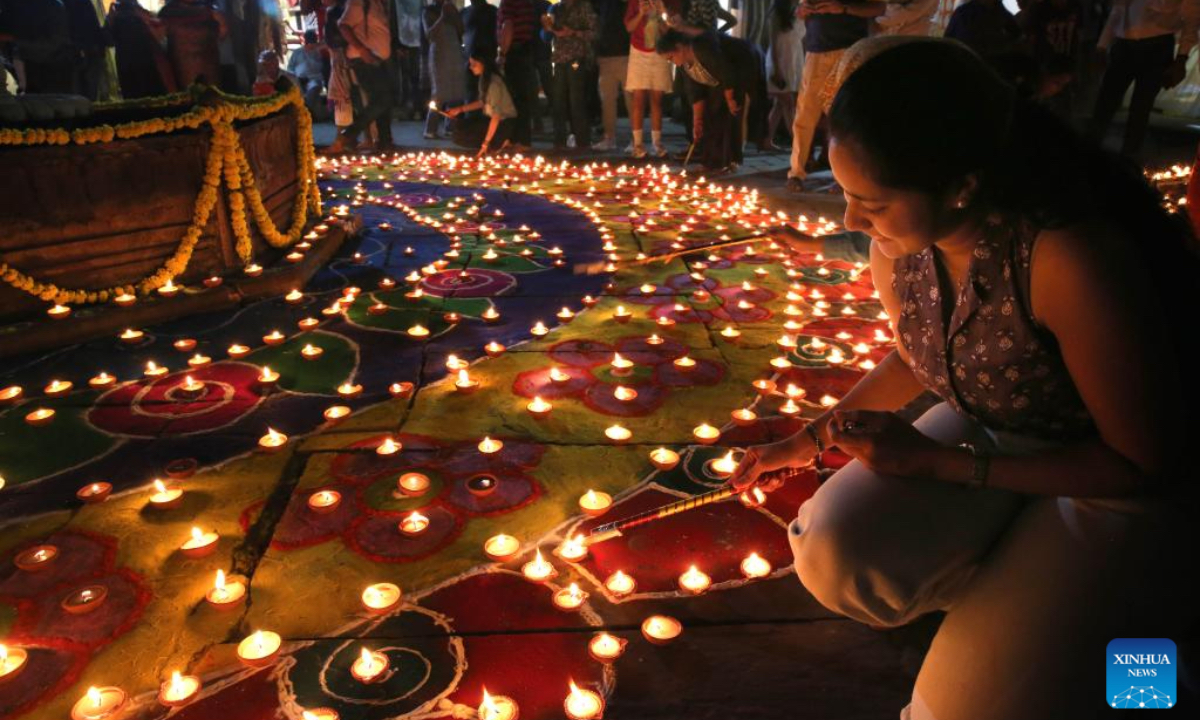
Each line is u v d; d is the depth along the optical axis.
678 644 2.32
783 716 2.06
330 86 11.90
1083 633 1.48
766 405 3.88
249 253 5.74
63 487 3.15
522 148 12.34
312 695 2.15
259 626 2.41
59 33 9.78
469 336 4.79
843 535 1.78
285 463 3.33
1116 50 8.85
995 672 1.57
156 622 2.43
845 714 2.06
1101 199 1.41
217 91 5.39
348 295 5.45
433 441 3.51
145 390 4.03
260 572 2.65
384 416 3.74
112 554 2.74
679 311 5.19
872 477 1.81
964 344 1.66
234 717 2.09
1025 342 1.54
